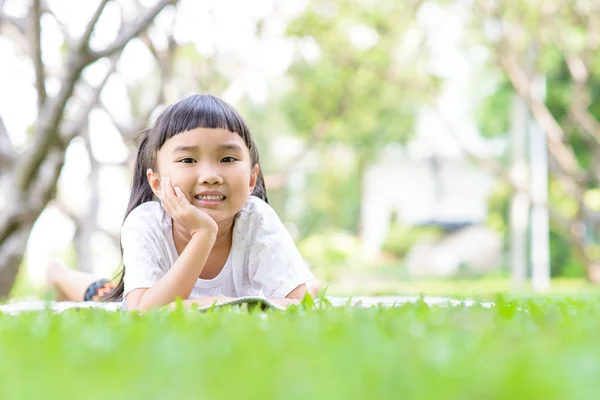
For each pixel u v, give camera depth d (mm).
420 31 16094
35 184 8266
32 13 7277
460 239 27938
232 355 1620
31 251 18391
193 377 1368
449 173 33188
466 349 1692
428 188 33062
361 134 21297
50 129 7680
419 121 24391
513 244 17672
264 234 3824
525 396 1193
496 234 27562
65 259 18328
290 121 19984
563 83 21672
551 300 4152
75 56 7332
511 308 2918
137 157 3967
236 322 2307
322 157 29750
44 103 7660
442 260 27453
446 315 2551
